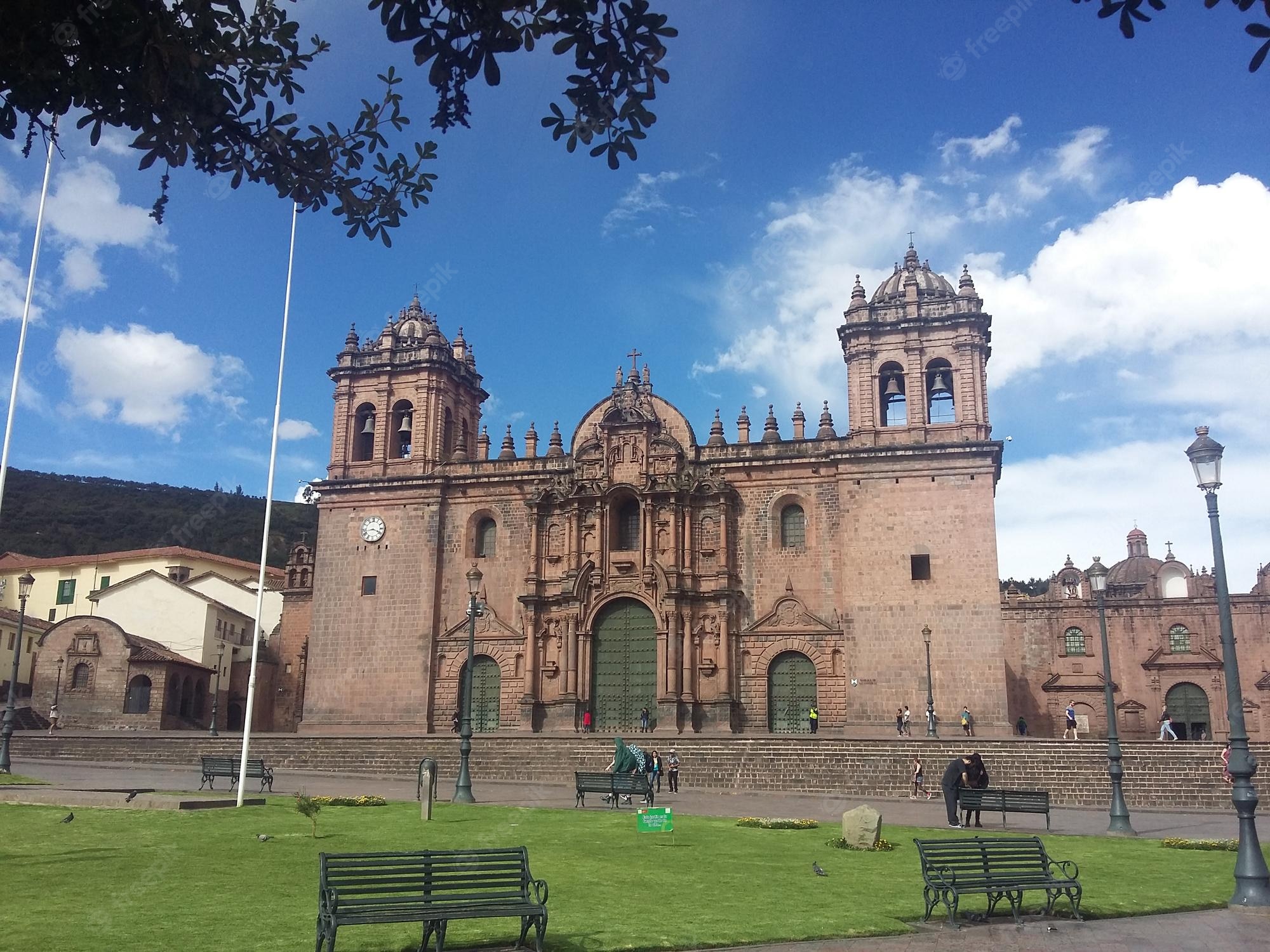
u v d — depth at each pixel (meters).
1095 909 17.77
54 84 8.20
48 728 66.44
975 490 54.19
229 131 9.74
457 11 8.18
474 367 70.50
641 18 8.38
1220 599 20.62
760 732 55.06
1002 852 17.67
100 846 21.91
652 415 60.38
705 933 15.16
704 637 56.91
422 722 58.88
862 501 55.47
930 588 53.41
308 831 25.16
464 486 62.50
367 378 66.31
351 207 10.44
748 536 58.09
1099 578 33.25
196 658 74.62
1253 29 7.26
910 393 56.91
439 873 14.29
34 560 93.81
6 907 15.77
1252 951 14.68
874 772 43.81
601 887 18.78
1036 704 76.44
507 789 42.12
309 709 60.50
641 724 56.38
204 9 8.65
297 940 13.95
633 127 8.78
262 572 33.16
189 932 14.24
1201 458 21.69
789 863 22.06
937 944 14.93
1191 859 24.41
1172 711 74.44
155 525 127.56
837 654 55.06
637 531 60.19
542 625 59.19
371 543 62.50
